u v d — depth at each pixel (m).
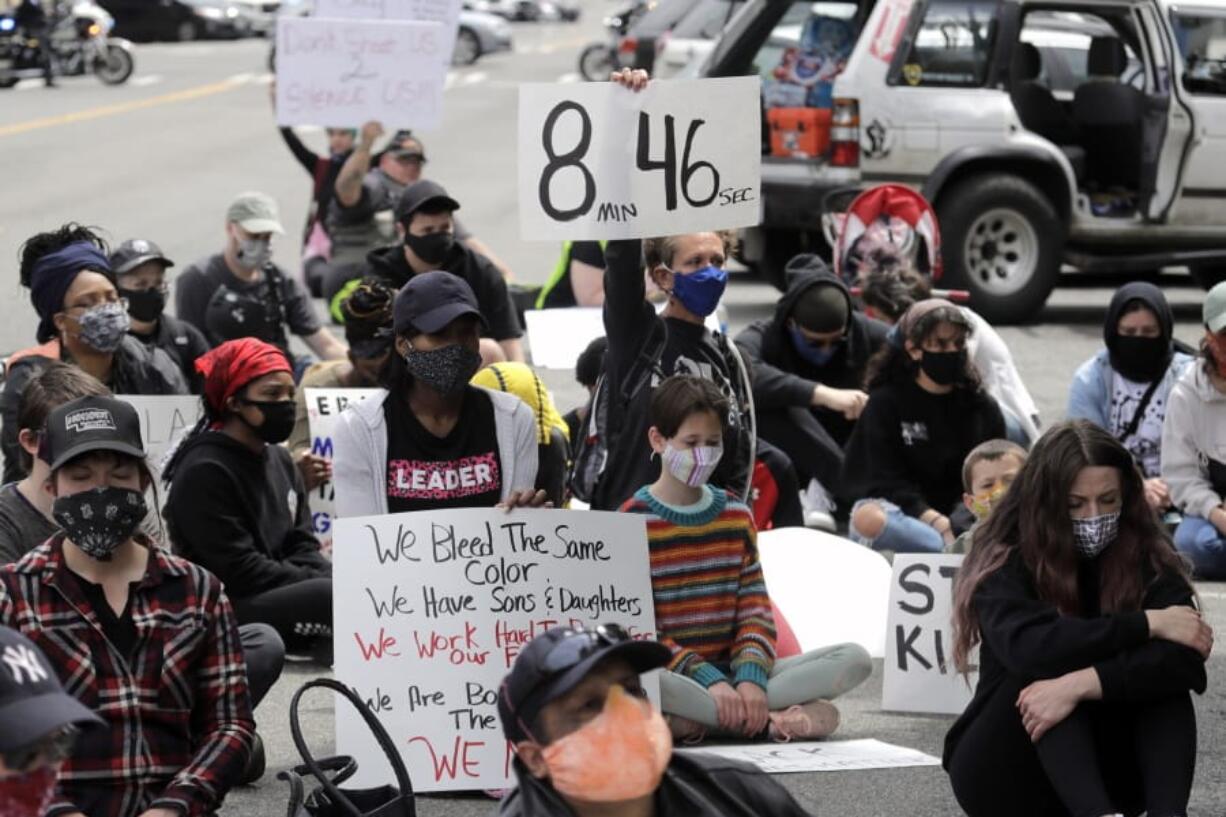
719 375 11.11
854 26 26.88
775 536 13.56
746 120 10.81
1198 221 26.44
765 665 10.83
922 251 19.34
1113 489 8.55
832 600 12.98
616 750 5.61
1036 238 25.91
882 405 14.45
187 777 7.70
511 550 10.13
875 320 16.59
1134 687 8.40
